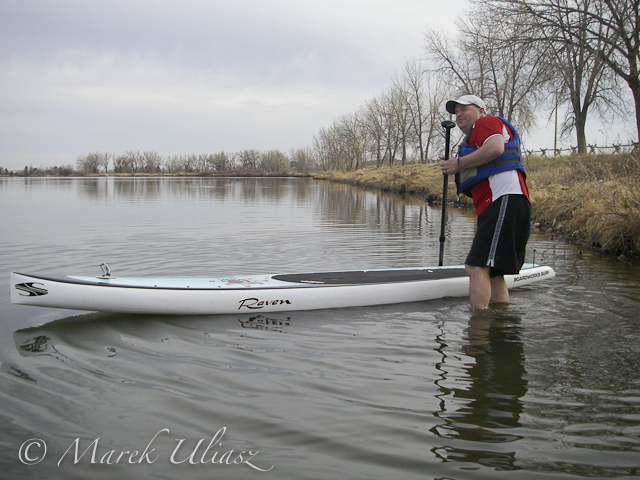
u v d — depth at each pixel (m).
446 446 2.29
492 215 4.25
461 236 9.88
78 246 8.15
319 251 7.82
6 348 3.50
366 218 13.75
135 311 4.25
